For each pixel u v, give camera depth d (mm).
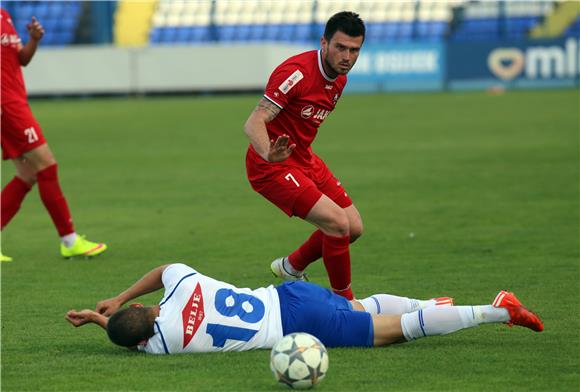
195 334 15773
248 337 15859
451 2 125875
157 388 14148
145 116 82188
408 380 14367
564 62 106062
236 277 23344
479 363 15266
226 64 107688
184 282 15969
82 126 74188
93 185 42469
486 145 54250
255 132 18594
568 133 59188
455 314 15812
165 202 37000
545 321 18109
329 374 14695
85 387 14289
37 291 21953
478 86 108938
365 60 112312
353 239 20641
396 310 17141
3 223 26469
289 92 18875
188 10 131750
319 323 15930
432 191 37812
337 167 46500
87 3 125625
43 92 109750
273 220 32312
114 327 15773
